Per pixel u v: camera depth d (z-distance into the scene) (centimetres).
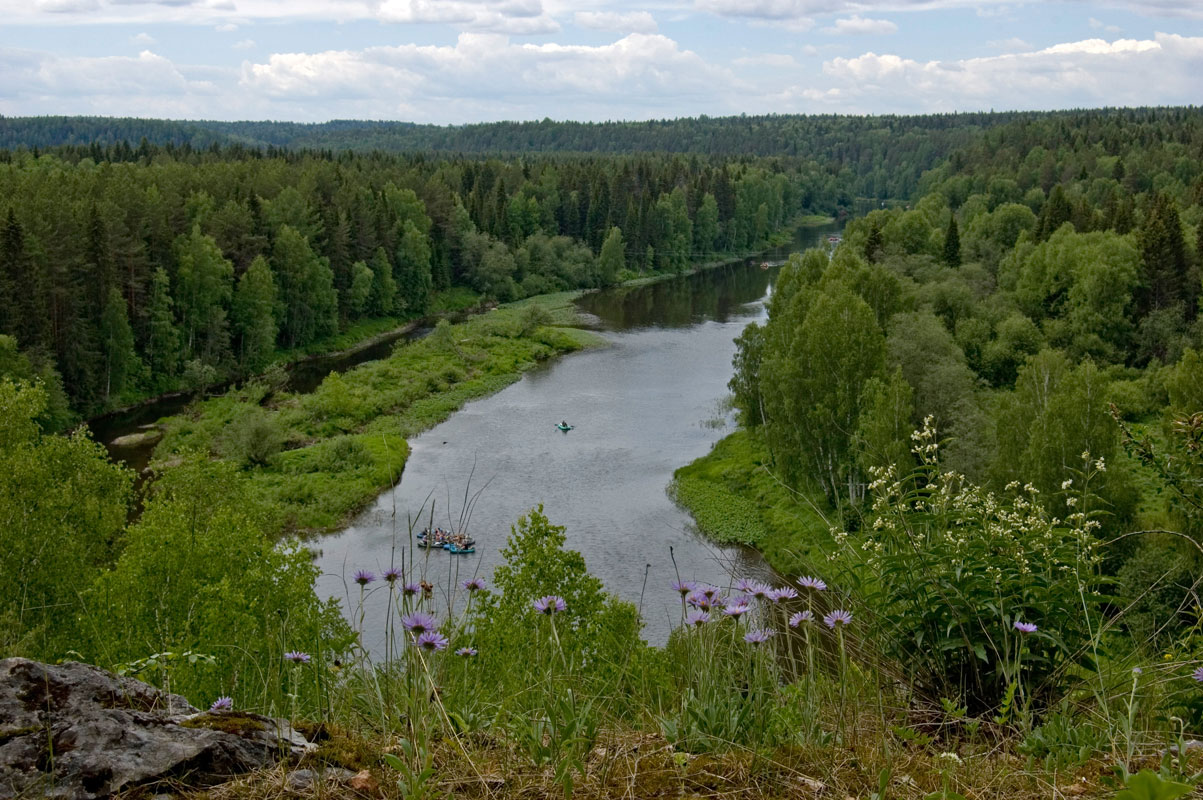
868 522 627
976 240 7938
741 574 548
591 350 6962
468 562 3138
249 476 4097
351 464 4209
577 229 11588
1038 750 452
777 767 402
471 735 436
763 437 4228
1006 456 2920
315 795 365
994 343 5234
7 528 1788
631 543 3397
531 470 4284
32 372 4778
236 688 622
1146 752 445
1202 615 548
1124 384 4694
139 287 5812
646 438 4806
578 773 398
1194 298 5738
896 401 3244
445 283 9300
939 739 499
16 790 361
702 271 11450
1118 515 2452
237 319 6444
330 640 948
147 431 4944
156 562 1577
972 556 580
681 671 531
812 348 3638
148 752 382
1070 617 557
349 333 7600
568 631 634
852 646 569
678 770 401
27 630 1430
